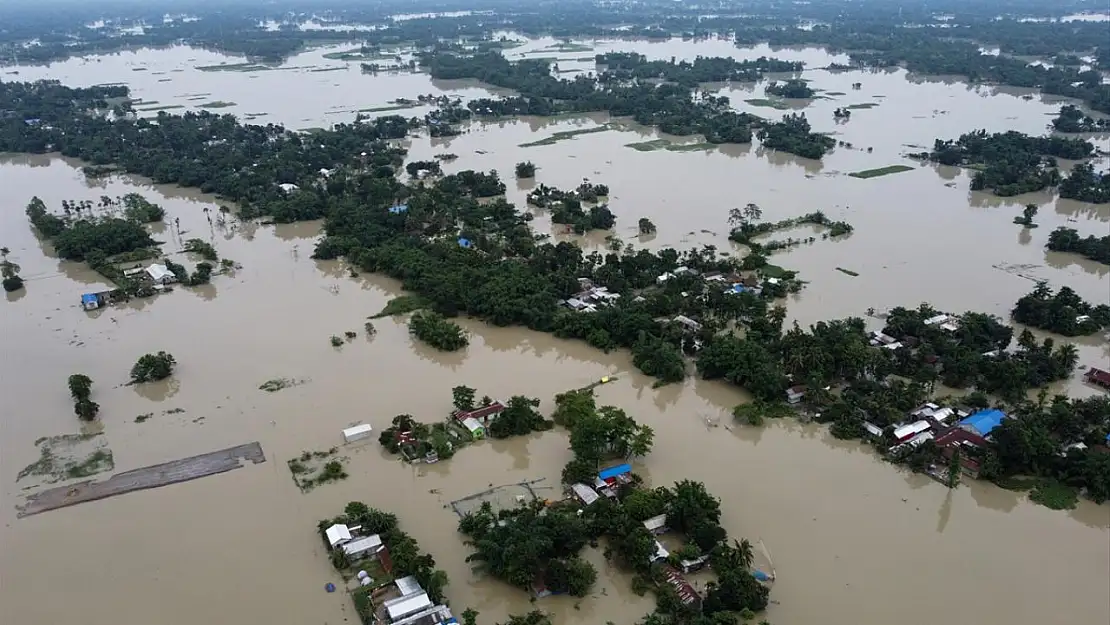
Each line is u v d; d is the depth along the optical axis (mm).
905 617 69625
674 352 112562
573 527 75688
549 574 72500
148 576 75125
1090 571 75562
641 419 100875
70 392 106938
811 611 70125
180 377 110750
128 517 83125
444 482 88188
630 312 121938
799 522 81688
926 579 74250
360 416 100875
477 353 118500
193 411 102312
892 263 148875
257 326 126625
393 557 74438
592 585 73438
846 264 148250
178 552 78000
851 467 91188
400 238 156500
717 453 93688
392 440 93625
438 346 119062
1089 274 143875
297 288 142000
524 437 96500
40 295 139375
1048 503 84875
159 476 89625
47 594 73250
